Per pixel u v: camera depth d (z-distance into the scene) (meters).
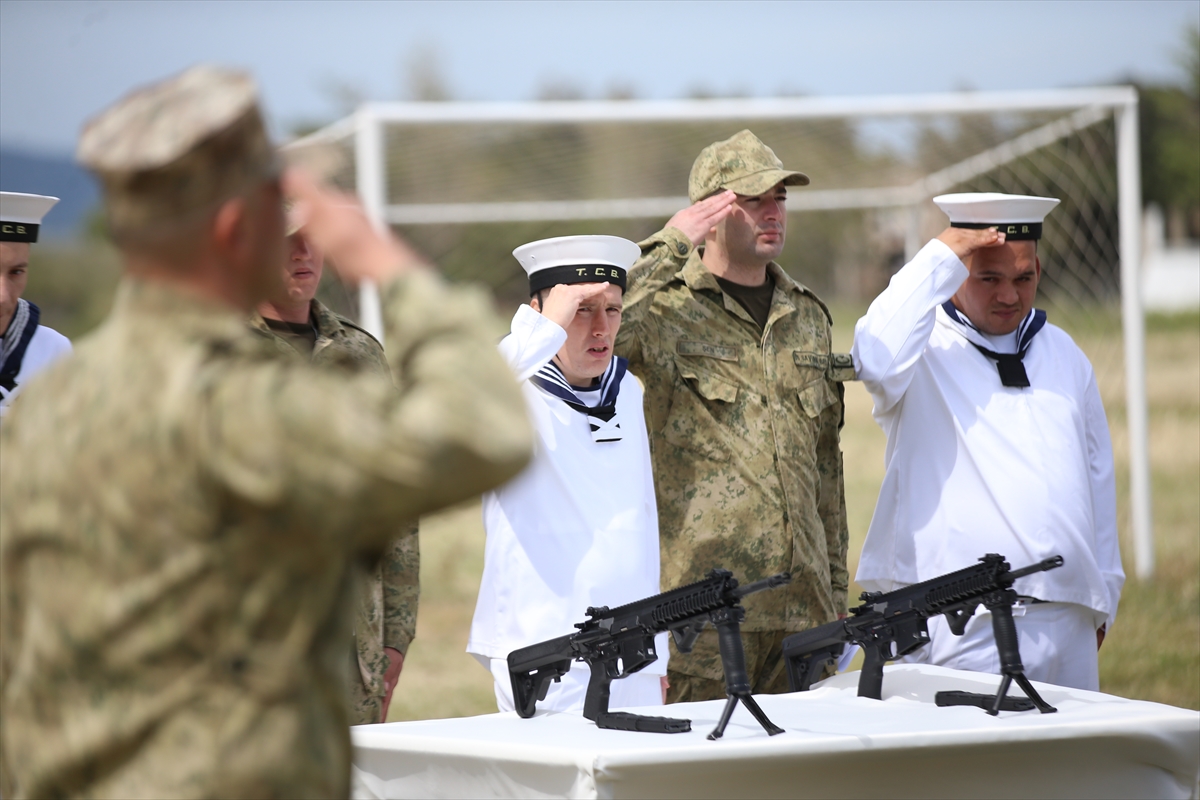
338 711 4.48
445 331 4.11
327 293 30.81
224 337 4.18
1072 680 10.78
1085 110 26.42
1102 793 7.75
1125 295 23.59
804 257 75.00
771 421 11.07
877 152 31.27
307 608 4.24
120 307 4.28
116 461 4.05
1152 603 21.59
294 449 3.91
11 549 4.28
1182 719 7.83
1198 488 31.20
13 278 10.70
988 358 11.09
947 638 10.59
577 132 29.56
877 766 7.41
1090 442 11.53
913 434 11.19
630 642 7.80
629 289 10.78
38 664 4.24
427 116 25.36
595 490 9.66
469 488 3.96
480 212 34.72
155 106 4.11
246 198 4.22
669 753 6.80
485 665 9.98
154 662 4.12
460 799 7.51
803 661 9.36
